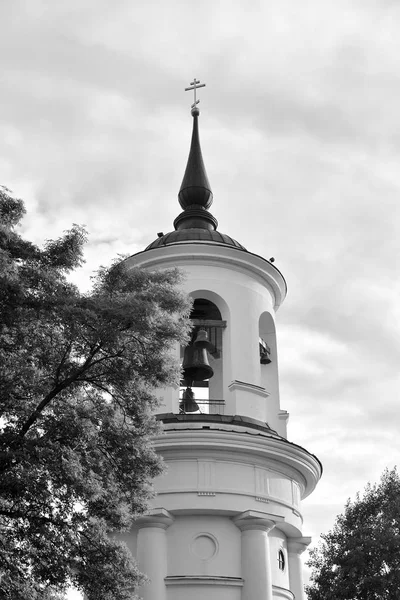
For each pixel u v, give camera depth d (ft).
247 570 75.36
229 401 83.15
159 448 77.41
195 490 76.43
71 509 53.01
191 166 100.89
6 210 57.11
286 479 81.66
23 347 54.39
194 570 75.05
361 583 92.43
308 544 84.33
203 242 88.48
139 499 57.67
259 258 90.22
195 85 106.83
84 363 54.24
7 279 50.75
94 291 55.72
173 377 56.49
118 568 53.62
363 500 102.06
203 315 90.89
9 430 51.42
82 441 53.83
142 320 52.75
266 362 91.25
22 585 52.19
